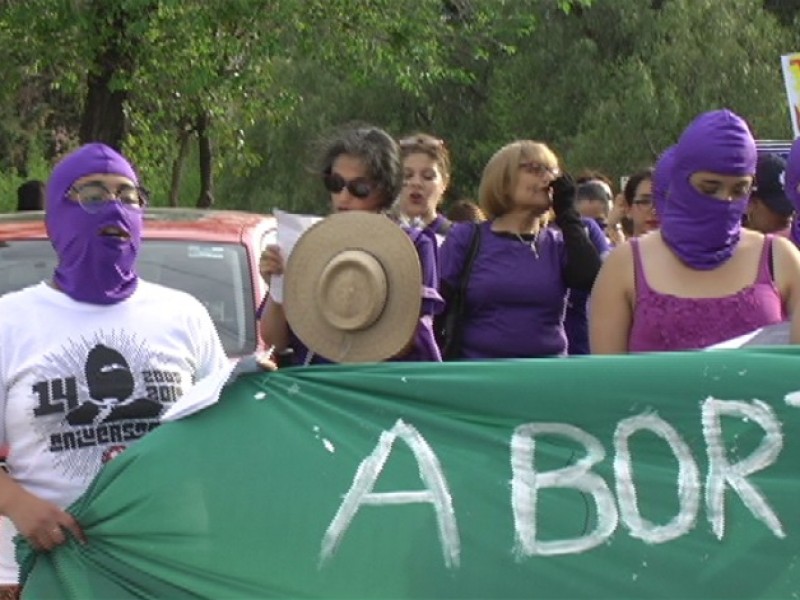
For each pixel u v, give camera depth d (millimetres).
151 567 4684
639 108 34156
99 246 4676
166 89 19578
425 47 19891
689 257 5238
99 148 4754
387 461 4695
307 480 4703
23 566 4789
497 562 4637
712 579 4613
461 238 6281
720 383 4668
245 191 38062
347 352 4953
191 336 4832
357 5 19125
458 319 6223
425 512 4668
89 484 4637
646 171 8547
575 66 36375
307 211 36969
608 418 4684
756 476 4641
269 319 5367
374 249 4938
